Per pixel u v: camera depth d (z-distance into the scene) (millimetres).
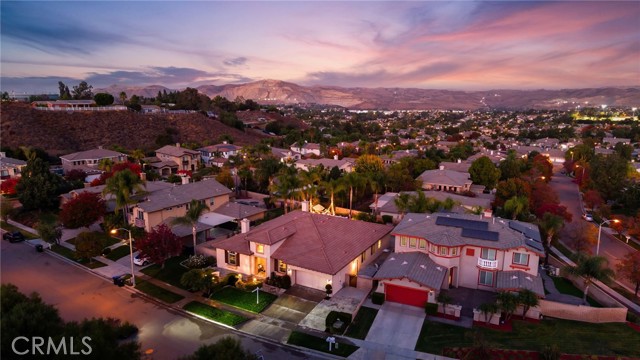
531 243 37875
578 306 34500
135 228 53156
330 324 32344
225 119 170500
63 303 37344
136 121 140750
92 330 20328
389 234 48844
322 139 163875
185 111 164375
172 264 45969
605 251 55062
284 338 31609
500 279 37062
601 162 87125
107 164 86375
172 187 62000
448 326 33281
